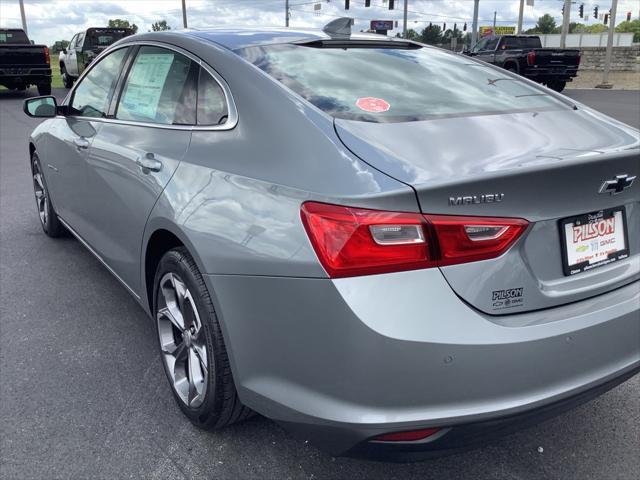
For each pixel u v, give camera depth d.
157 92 3.13
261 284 2.13
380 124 2.30
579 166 2.11
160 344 3.00
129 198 3.05
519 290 2.07
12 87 20.61
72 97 4.33
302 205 2.05
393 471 2.53
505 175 1.97
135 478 2.48
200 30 3.22
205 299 2.44
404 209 1.92
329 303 1.95
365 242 1.91
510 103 2.77
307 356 2.04
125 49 3.69
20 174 8.42
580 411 2.93
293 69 2.66
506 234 2.01
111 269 3.70
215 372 2.45
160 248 2.96
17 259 5.00
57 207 4.79
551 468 2.54
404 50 3.24
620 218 2.37
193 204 2.46
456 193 1.95
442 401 1.95
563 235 2.17
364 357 1.90
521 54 19.92
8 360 3.39
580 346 2.12
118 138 3.30
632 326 2.28
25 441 2.70
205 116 2.70
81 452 2.63
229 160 2.42
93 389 3.11
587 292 2.24
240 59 2.70
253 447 2.67
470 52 22.64
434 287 1.94
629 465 2.55
